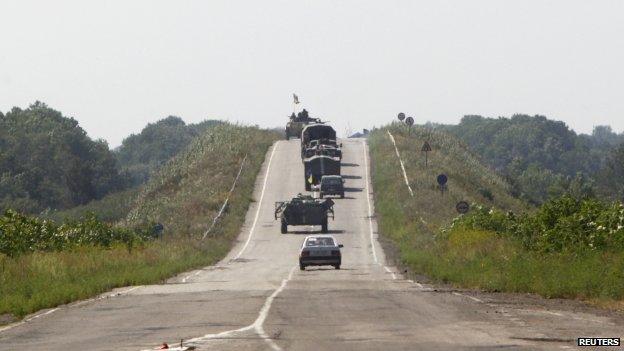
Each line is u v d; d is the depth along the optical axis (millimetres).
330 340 49438
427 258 133125
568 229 107875
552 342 47719
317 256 131125
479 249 122688
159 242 176125
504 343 47375
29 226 139750
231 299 78812
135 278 108688
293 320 60125
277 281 106688
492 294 84188
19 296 83688
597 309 68250
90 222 157750
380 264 145875
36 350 49562
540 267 93625
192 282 108875
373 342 48500
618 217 105062
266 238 199750
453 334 51531
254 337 50906
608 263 87938
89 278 105062
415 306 69812
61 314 71750
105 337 54500
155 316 66125
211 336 51531
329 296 80375
